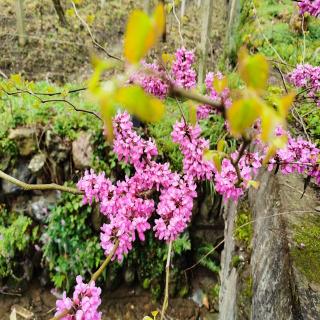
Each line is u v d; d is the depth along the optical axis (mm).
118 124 1672
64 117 3758
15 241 3803
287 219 1819
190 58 2092
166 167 1702
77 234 3861
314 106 2846
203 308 3971
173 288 4020
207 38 3828
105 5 6293
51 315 3824
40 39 5504
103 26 5926
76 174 3795
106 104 361
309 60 3762
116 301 4023
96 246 3881
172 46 5012
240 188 1516
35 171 3766
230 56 4715
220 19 6129
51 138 3719
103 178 1706
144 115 357
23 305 3891
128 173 3703
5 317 3775
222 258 3633
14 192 3805
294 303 1392
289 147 1674
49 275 3979
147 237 3865
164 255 3891
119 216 1628
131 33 335
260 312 1840
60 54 5461
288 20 4555
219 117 3414
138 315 3928
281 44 4078
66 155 3756
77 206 3740
